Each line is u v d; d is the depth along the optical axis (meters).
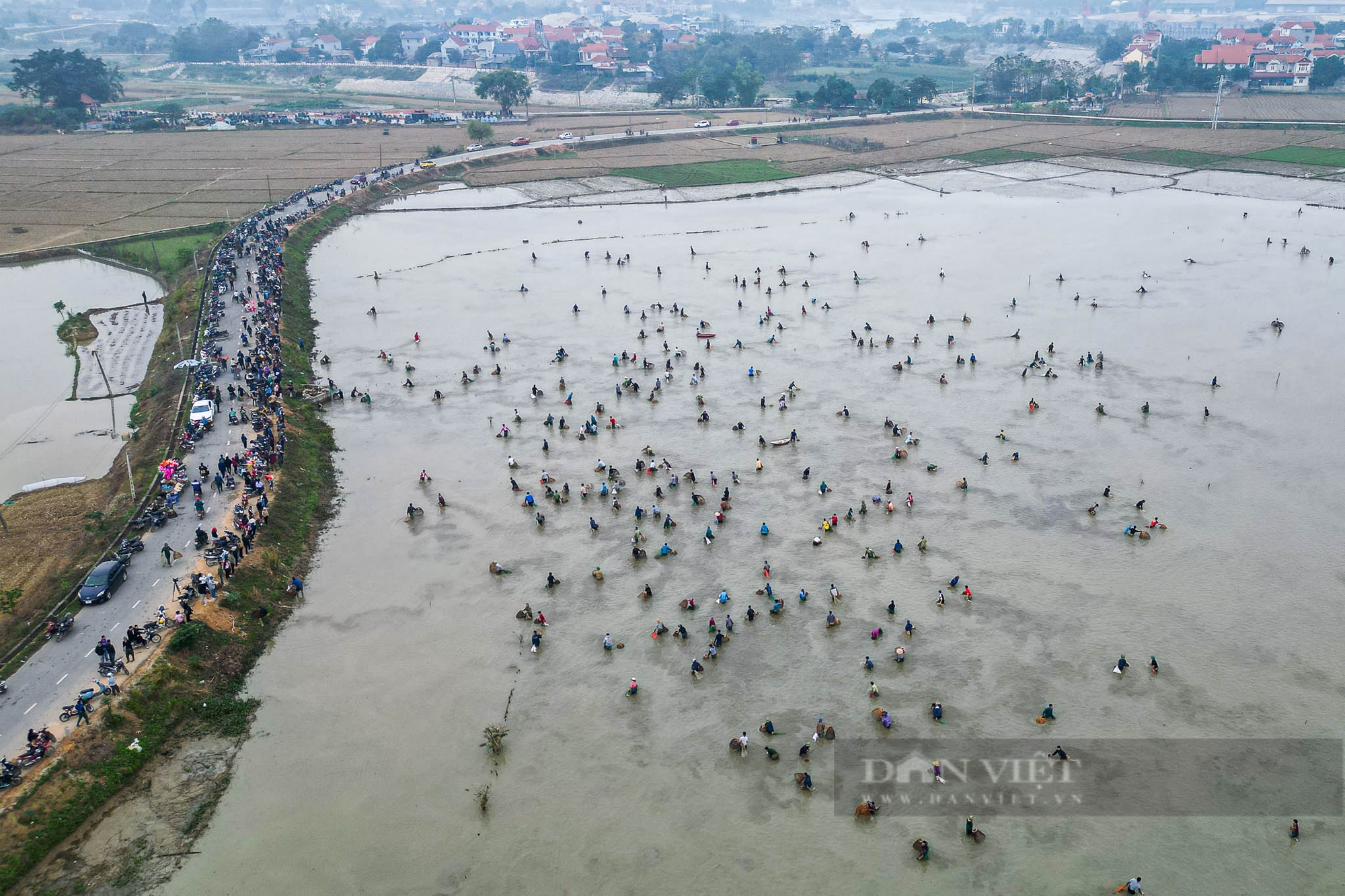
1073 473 89.75
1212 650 66.50
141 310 145.75
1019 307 134.62
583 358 120.62
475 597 75.12
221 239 169.88
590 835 54.38
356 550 82.06
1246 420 98.81
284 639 71.19
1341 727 59.78
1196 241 164.62
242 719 63.78
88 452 100.38
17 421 107.88
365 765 59.75
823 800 56.09
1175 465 90.50
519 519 85.56
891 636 69.00
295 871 52.75
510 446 98.69
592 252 169.25
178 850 54.22
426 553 81.12
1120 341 120.81
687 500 87.25
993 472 90.50
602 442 98.69
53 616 68.69
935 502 85.69
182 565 75.12
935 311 134.00
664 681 65.69
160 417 102.31
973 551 78.38
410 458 97.12
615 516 85.25
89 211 199.75
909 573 75.81
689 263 160.88
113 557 75.50
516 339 127.75
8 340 133.00
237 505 83.12
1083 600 71.94
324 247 177.00
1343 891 49.78
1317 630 68.06
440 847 53.97
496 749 60.16
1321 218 176.38
